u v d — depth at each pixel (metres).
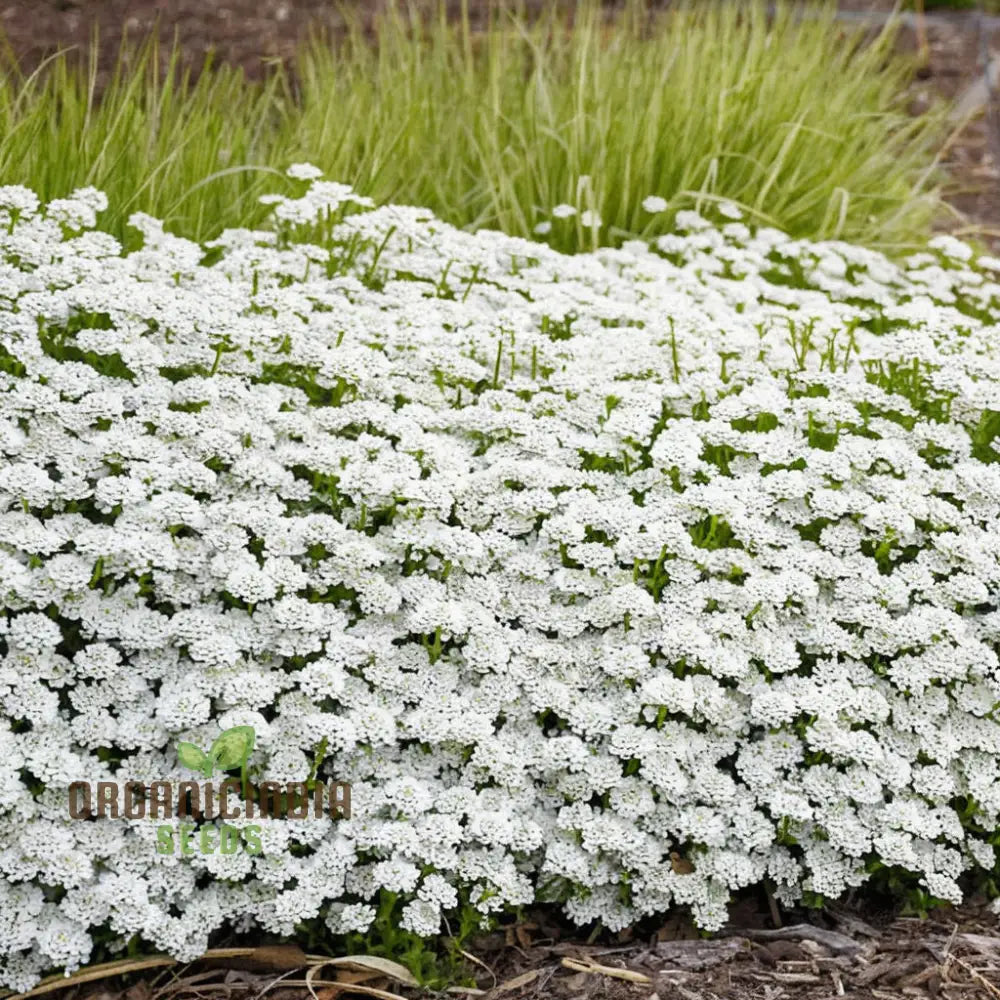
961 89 8.70
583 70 6.16
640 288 4.69
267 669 2.99
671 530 3.23
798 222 6.20
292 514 3.36
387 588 3.08
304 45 7.15
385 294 4.40
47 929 2.63
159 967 2.81
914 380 4.07
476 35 7.40
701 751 3.03
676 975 2.89
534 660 3.10
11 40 6.14
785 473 3.45
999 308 5.56
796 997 2.83
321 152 5.65
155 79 5.62
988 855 3.09
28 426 3.29
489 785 3.02
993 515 3.52
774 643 3.13
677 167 6.11
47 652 2.87
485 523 3.36
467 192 6.01
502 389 3.98
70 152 4.89
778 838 3.01
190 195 5.02
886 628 3.15
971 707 3.16
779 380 4.16
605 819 2.90
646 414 3.68
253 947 2.83
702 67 6.62
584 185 5.73
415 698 2.98
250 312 4.10
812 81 6.94
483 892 2.82
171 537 3.07
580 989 2.84
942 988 2.86
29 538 2.90
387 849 2.82
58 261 3.96
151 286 3.89
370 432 3.70
